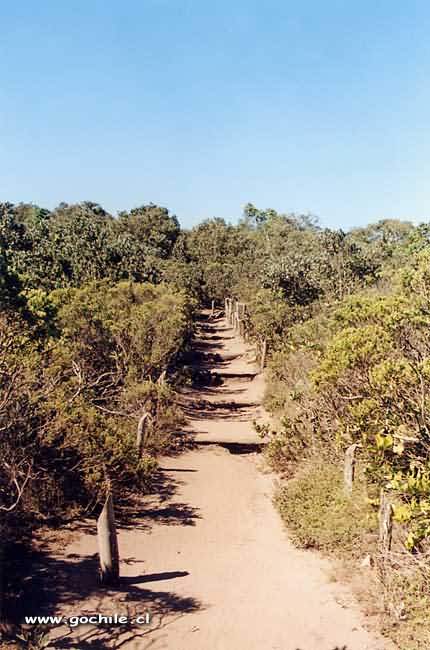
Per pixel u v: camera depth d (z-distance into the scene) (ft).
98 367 47.14
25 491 26.78
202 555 26.68
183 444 43.88
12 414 23.25
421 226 76.18
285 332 67.46
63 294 52.21
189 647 19.31
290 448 38.73
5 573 23.38
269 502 33.58
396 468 20.15
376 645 19.27
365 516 26.37
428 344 27.68
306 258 83.05
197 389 61.72
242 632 20.24
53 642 19.07
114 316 52.31
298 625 20.66
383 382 22.59
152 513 31.60
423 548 21.84
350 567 24.47
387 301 35.19
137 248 89.25
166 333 51.60
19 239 73.72
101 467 30.40
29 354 30.86
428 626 19.30
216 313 130.21
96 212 178.09
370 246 86.17
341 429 30.53
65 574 23.84
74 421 30.17
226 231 169.78
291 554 26.71
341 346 28.37
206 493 34.99
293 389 45.78
